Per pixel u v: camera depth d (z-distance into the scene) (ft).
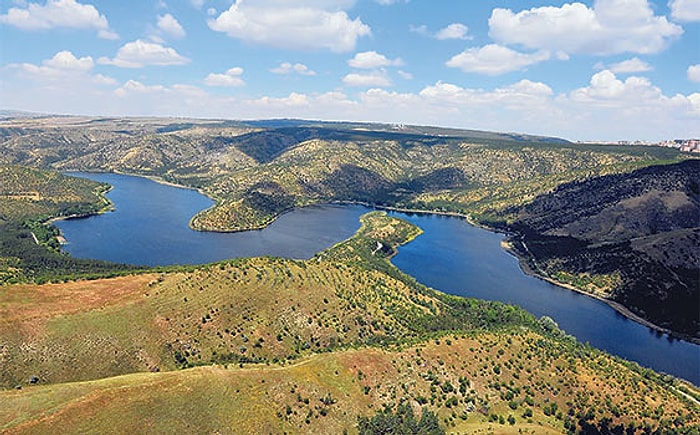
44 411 372.17
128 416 379.55
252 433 394.93
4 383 471.21
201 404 409.28
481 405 489.26
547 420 482.28
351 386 483.10
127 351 546.67
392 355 542.98
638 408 509.76
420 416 461.37
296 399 446.19
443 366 539.70
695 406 540.93
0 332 514.68
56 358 510.99
